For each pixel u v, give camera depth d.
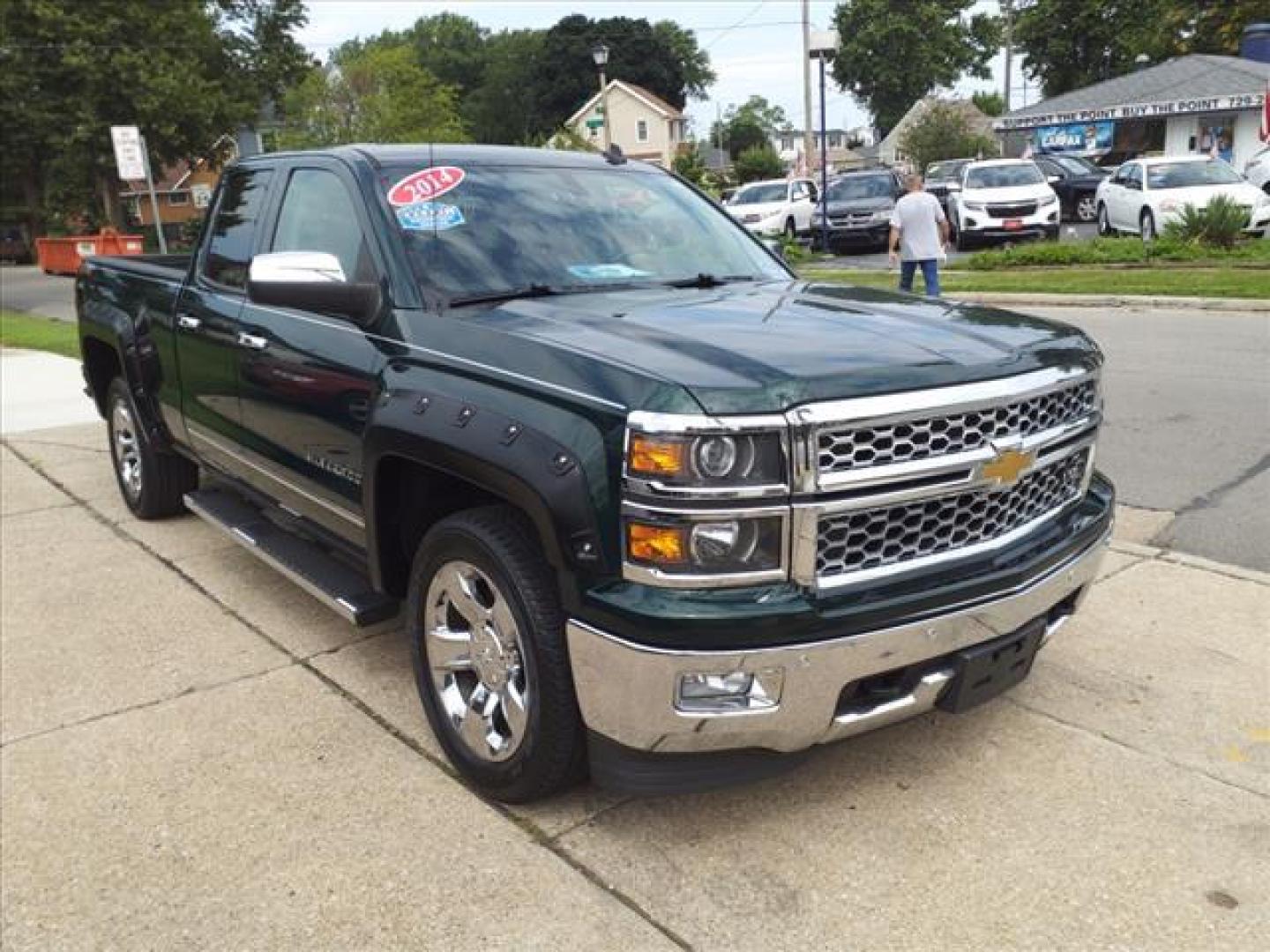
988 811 3.12
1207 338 10.70
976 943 2.60
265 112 56.72
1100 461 6.65
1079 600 3.43
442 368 3.20
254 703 3.89
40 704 3.93
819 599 2.66
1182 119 33.06
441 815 3.17
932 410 2.74
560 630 2.87
